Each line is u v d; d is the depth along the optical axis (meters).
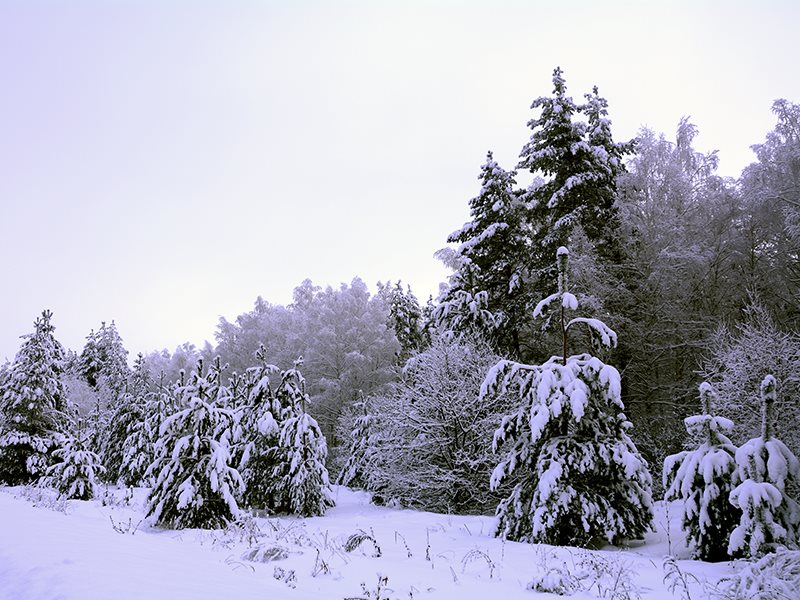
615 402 9.00
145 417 25.56
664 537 9.08
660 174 20.81
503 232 21.92
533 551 7.64
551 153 21.55
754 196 19.12
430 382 16.09
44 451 22.62
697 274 19.62
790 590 4.56
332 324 42.50
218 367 16.66
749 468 6.82
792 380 11.95
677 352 19.72
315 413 38.56
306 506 14.16
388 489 16.12
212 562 6.04
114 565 4.82
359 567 6.20
